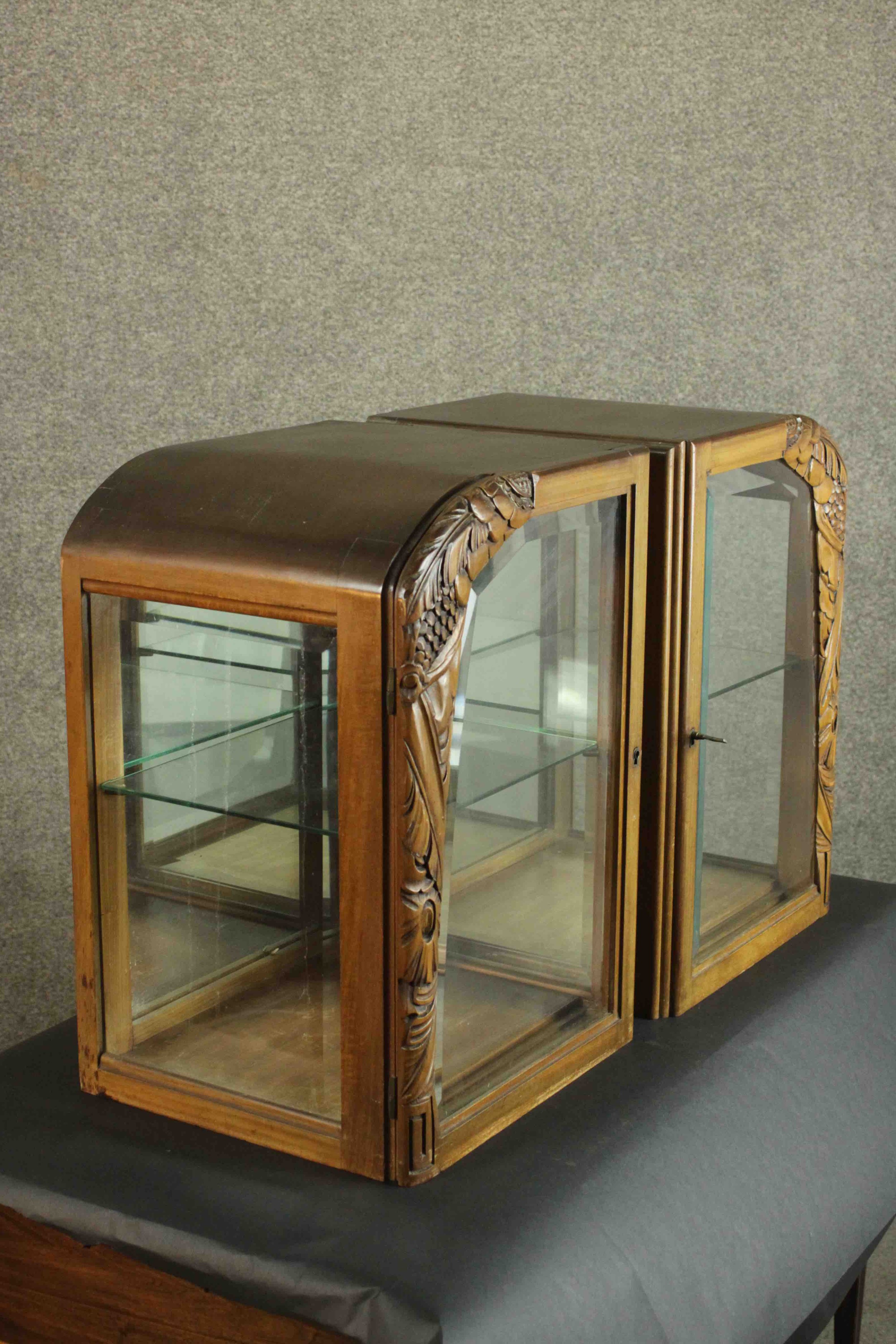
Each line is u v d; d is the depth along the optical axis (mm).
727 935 1182
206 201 1900
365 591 792
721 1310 917
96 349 1928
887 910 1340
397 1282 783
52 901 2055
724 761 1132
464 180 1917
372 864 826
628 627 988
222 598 854
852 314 1945
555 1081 993
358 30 1859
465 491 825
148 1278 872
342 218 1924
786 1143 1039
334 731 829
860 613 2033
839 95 1868
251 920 896
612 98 1889
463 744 855
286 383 1979
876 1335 1582
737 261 1939
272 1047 912
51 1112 972
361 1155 881
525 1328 785
